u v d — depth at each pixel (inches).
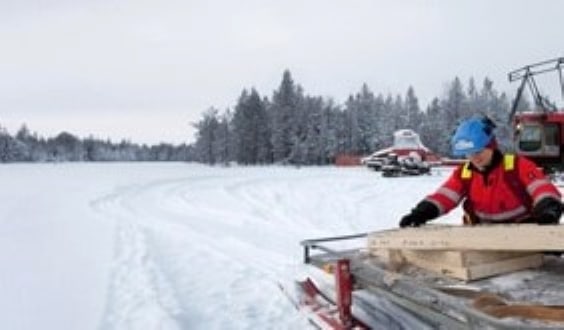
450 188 191.2
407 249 170.6
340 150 2910.9
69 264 342.0
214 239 419.8
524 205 178.2
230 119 3161.9
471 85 3196.4
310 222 512.4
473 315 121.4
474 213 188.4
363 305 214.4
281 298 259.0
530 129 736.3
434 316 138.4
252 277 300.7
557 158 738.2
